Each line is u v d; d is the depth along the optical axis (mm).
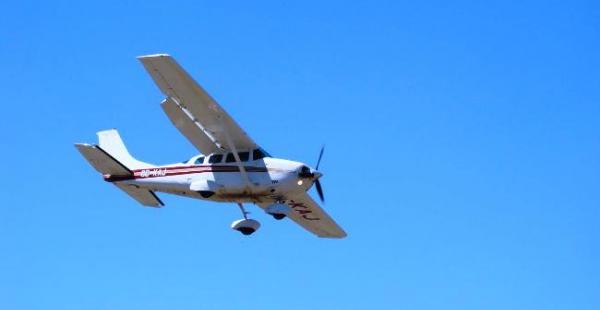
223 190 65500
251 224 68125
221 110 63125
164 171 67500
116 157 72062
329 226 74188
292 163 65188
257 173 65125
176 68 60312
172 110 63969
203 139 66125
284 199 66375
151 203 70312
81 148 66500
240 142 65625
